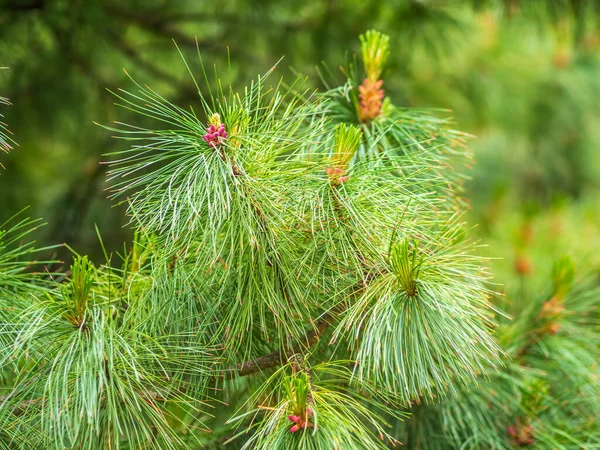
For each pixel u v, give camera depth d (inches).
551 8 63.2
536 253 61.5
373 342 33.5
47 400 33.1
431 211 35.7
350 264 34.7
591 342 41.9
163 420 33.3
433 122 39.9
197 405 38.6
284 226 33.7
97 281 36.3
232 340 34.3
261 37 67.7
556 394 41.6
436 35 68.6
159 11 68.9
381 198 34.3
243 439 37.7
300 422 32.3
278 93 35.0
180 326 35.9
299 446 31.9
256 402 37.5
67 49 65.3
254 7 65.9
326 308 35.9
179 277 35.1
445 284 33.9
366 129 38.7
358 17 66.2
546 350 41.4
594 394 40.6
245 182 32.7
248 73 68.2
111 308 35.6
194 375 35.7
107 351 32.9
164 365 35.0
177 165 33.4
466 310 33.5
